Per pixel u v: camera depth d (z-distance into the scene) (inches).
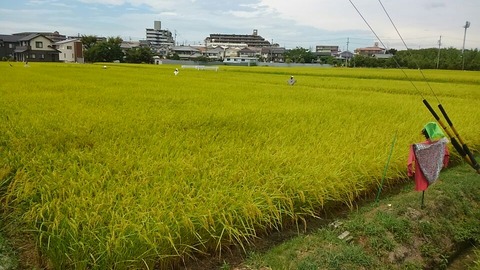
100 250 153.5
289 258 180.2
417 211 233.1
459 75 1537.9
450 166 353.4
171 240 157.5
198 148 282.0
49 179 211.6
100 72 1309.1
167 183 204.2
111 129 331.6
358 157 275.9
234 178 223.3
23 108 430.6
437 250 210.2
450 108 561.0
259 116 428.8
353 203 259.0
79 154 255.8
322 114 458.9
